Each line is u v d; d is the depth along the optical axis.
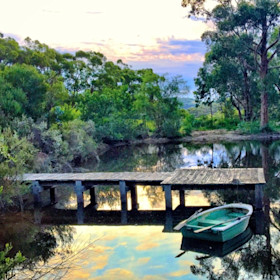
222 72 43.25
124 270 8.66
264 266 8.80
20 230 12.34
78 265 8.98
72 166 25.19
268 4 37.72
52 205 15.40
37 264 9.15
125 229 11.80
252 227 11.55
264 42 40.75
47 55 51.81
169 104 43.41
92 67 61.16
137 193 16.88
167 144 38.22
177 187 13.62
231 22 39.44
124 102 43.00
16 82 27.25
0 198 14.42
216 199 15.14
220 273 8.48
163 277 8.30
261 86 39.69
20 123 22.36
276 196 15.09
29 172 17.58
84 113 37.38
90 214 13.88
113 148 36.50
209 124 48.75
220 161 24.92
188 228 10.19
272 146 31.72
